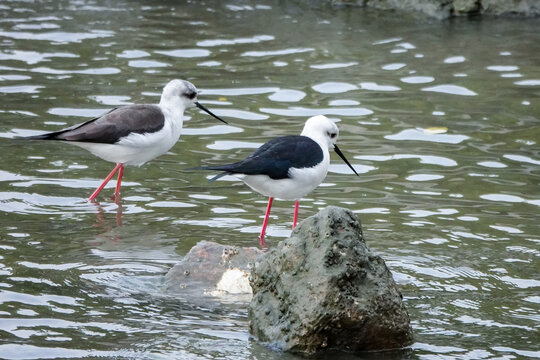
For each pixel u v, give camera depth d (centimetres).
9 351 835
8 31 2150
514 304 978
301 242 873
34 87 1778
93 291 986
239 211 1273
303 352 839
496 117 1667
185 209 1277
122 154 1312
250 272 966
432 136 1574
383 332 848
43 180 1365
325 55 2030
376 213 1255
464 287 1022
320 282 840
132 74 1880
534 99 1759
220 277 1009
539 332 906
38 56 1975
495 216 1249
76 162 1459
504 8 2348
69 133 1284
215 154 1487
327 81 1859
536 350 864
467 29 2238
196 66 1947
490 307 968
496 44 2106
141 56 1995
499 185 1365
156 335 879
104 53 2012
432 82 1859
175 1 2495
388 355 846
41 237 1150
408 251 1121
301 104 1728
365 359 835
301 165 1148
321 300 833
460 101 1755
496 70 1927
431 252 1121
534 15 2341
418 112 1692
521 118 1662
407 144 1538
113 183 1377
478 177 1397
